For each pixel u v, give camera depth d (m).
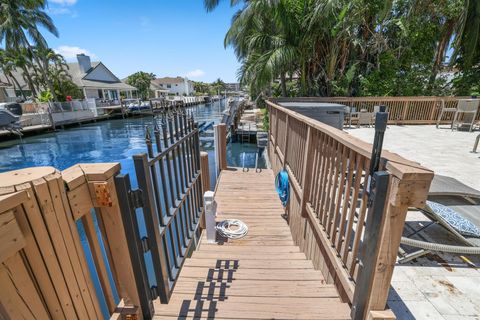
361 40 8.65
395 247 1.02
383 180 0.97
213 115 25.72
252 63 9.70
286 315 1.44
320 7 7.34
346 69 9.37
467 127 6.74
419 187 0.89
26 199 0.70
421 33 8.87
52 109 17.44
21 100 22.80
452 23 8.68
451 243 1.80
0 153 11.61
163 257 1.51
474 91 8.38
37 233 0.74
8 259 0.65
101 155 11.14
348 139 1.41
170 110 2.00
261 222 3.30
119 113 24.80
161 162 1.60
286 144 3.63
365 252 1.09
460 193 2.07
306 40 8.26
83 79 26.30
